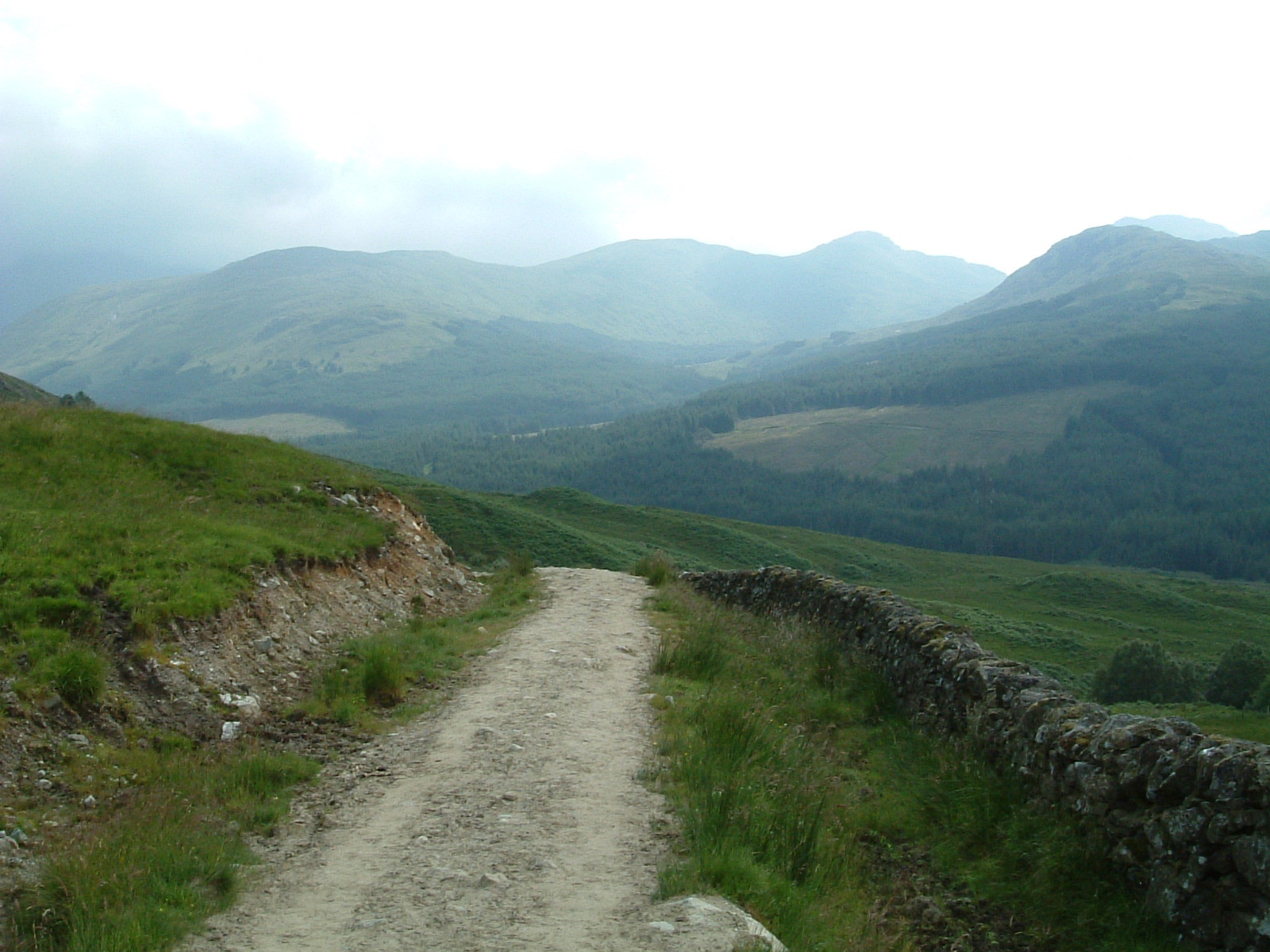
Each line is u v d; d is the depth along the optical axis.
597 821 7.12
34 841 6.49
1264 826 5.37
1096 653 54.00
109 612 9.70
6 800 6.86
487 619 17.06
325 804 7.62
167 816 6.75
